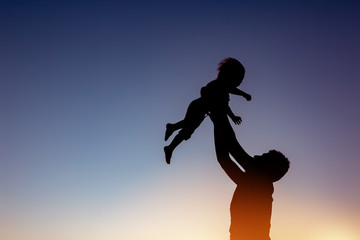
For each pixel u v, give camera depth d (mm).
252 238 2281
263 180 2340
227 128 2498
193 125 2725
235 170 2408
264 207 2305
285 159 2402
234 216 2332
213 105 2617
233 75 2717
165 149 2789
